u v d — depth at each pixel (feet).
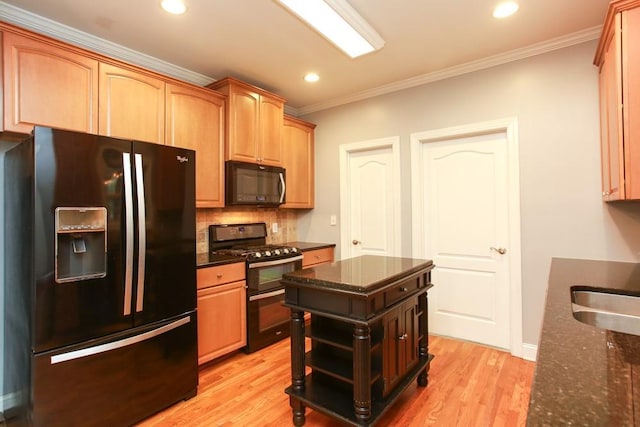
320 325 6.70
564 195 8.48
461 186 10.36
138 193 6.44
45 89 6.56
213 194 9.70
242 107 10.36
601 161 7.88
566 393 2.21
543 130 8.73
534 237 8.86
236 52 8.95
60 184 5.51
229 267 8.99
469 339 10.21
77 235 5.83
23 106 6.30
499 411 6.68
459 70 9.94
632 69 5.66
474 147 10.14
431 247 10.92
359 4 6.90
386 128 11.57
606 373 2.50
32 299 5.31
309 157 13.41
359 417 5.53
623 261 7.82
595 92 8.07
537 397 2.17
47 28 7.37
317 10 6.73
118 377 6.14
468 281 10.23
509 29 7.93
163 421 6.55
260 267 9.79
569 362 2.70
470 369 8.43
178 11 7.08
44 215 5.36
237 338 9.20
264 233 12.34
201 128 9.36
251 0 6.75
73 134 5.65
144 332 6.51
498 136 9.74
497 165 9.77
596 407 2.02
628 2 5.61
